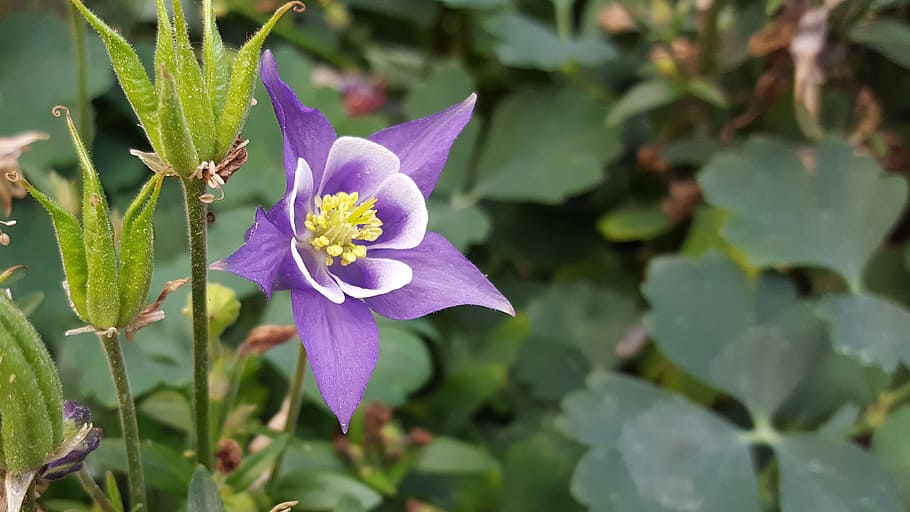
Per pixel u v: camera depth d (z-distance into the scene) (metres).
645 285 0.24
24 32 0.24
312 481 0.18
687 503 0.20
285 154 0.14
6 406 0.11
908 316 0.22
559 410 0.25
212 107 0.12
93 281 0.12
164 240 0.23
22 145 0.18
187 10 0.27
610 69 0.29
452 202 0.27
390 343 0.21
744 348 0.23
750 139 0.25
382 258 0.15
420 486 0.22
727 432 0.22
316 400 0.20
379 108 0.30
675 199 0.27
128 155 0.25
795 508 0.20
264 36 0.12
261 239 0.13
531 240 0.28
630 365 0.26
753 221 0.24
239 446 0.16
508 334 0.25
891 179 0.24
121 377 0.13
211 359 0.17
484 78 0.31
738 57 0.26
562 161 0.27
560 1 0.30
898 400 0.23
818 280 0.26
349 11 0.32
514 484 0.22
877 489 0.20
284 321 0.21
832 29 0.24
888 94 0.26
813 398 0.23
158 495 0.19
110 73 0.24
